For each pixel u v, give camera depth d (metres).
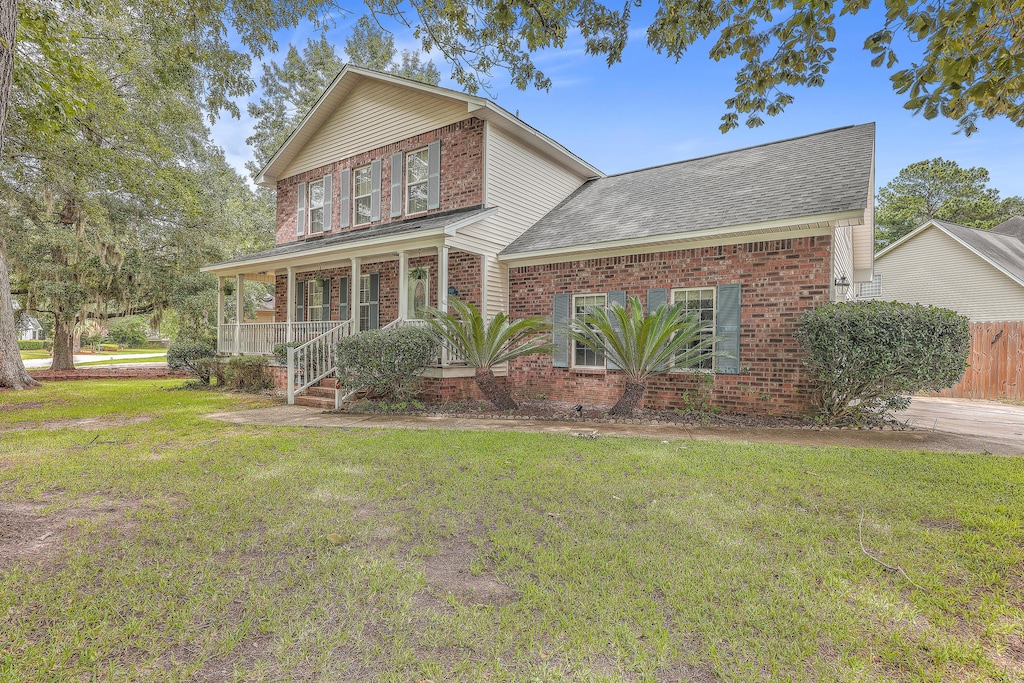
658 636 2.25
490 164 11.44
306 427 7.44
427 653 2.15
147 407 9.59
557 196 13.77
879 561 2.98
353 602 2.54
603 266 10.27
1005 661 2.11
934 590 2.66
